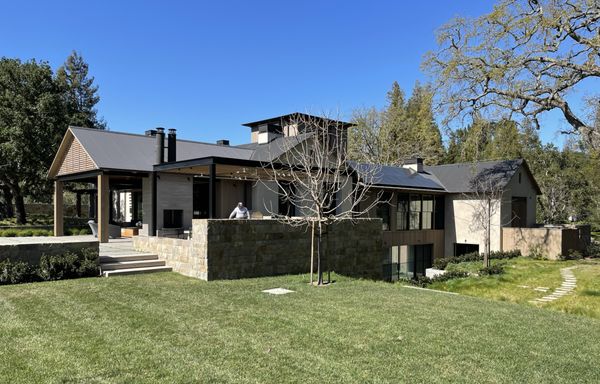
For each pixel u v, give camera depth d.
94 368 5.05
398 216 24.23
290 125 21.17
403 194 24.56
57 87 28.09
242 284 10.74
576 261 22.20
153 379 4.75
